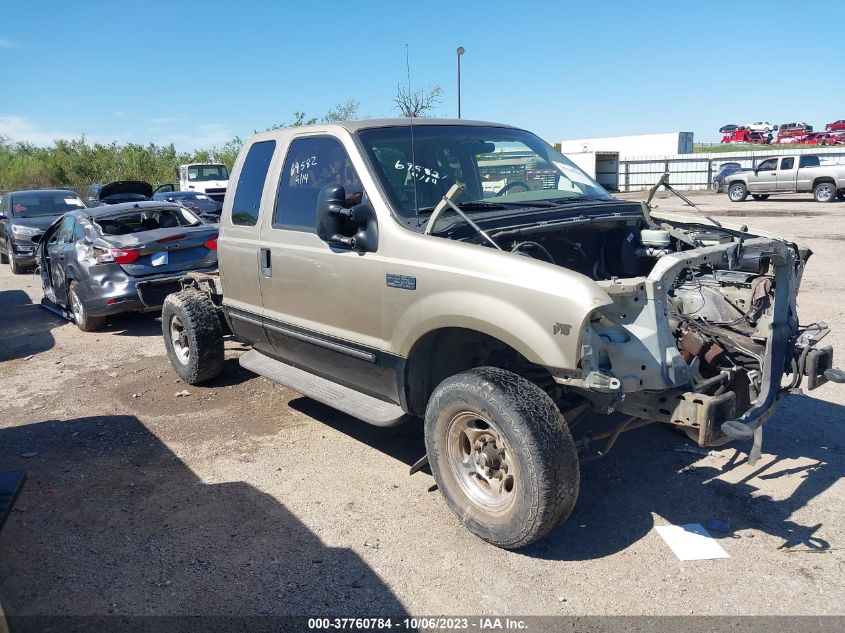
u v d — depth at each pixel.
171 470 4.84
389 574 3.51
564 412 3.89
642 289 3.31
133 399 6.41
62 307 10.19
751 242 3.74
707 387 3.62
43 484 4.70
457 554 3.67
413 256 3.86
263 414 5.85
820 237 15.51
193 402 6.22
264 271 5.08
